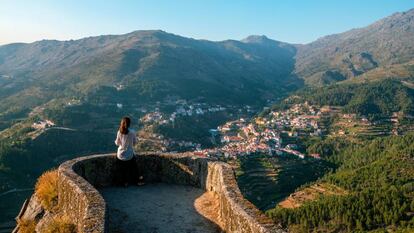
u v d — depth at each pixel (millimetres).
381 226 60625
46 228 7797
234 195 6715
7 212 73312
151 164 10391
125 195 9242
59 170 8445
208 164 9445
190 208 8414
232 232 6156
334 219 63312
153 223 7605
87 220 5664
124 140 9758
